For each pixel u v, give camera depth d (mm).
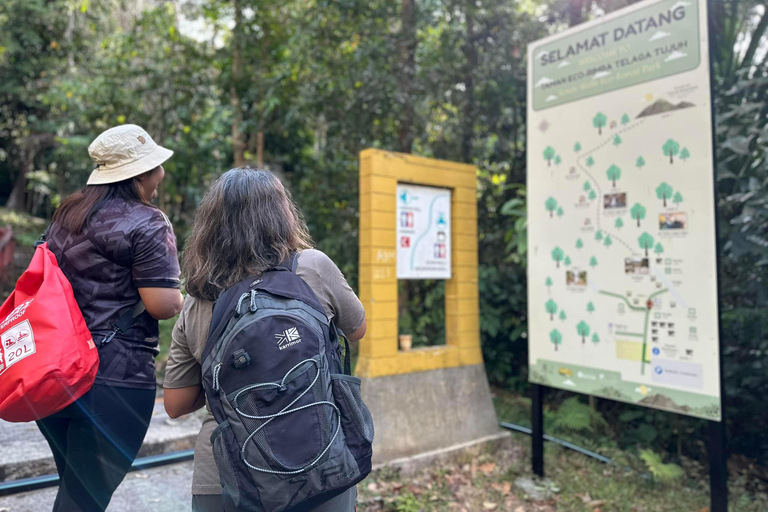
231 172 1451
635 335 3084
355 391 1324
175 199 7738
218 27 7098
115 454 1642
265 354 1192
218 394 1217
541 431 3533
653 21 3051
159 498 2729
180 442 3295
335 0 5379
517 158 5738
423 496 3145
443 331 5336
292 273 1349
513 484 3398
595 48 3316
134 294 1702
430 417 3652
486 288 5242
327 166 6203
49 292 1504
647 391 3021
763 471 3703
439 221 3887
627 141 3156
